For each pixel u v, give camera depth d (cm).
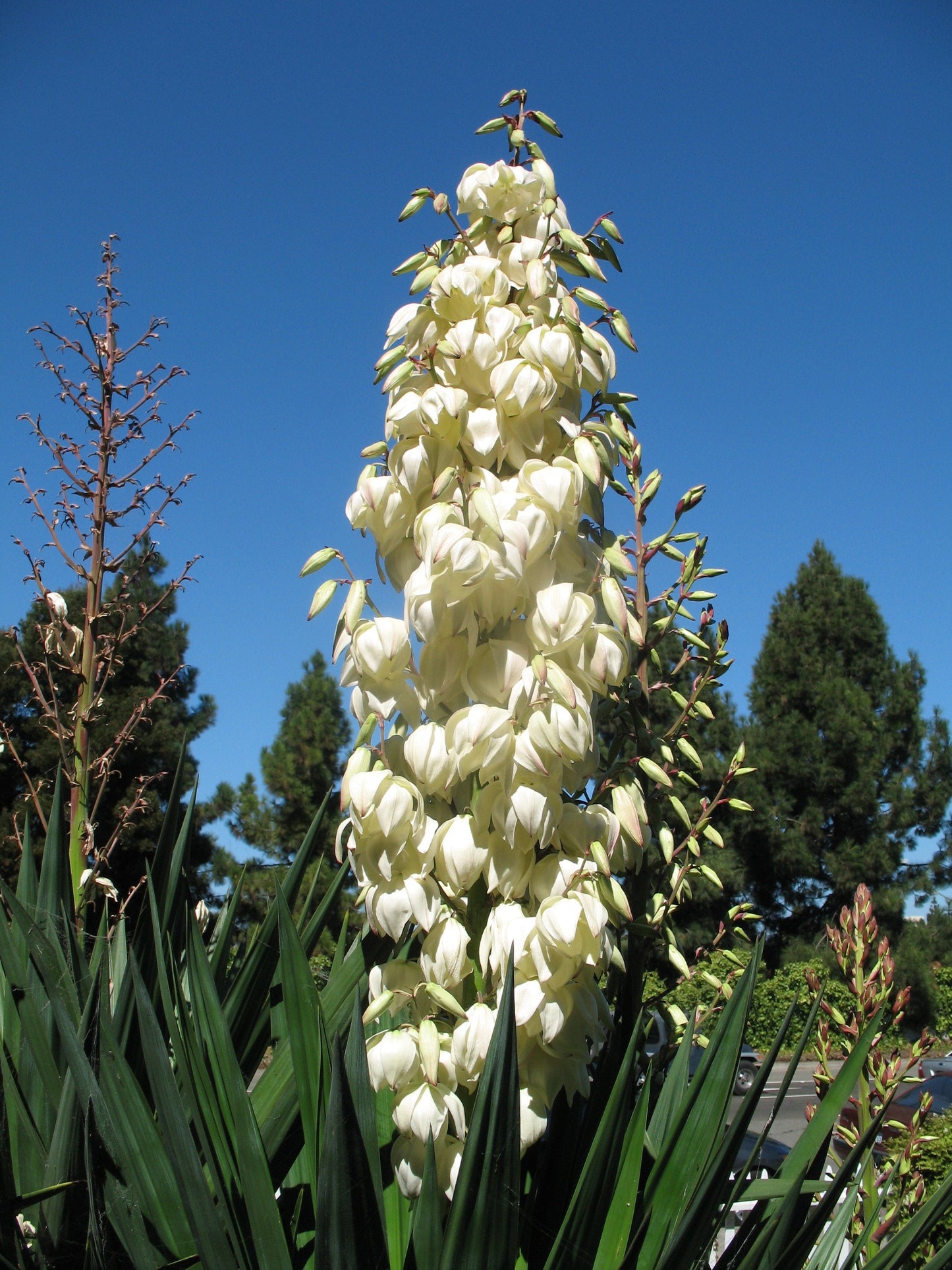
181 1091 114
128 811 169
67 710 174
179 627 913
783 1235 96
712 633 151
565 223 118
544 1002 94
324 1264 87
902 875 1133
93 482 181
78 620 218
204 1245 92
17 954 124
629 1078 95
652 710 142
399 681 104
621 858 101
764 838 1088
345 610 105
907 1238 95
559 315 109
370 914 99
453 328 106
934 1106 479
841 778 1095
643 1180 107
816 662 1200
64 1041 99
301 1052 101
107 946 125
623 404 112
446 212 116
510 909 97
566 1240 93
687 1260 94
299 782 1019
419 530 103
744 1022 101
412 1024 100
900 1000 169
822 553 1302
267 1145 113
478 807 98
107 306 183
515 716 98
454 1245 87
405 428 106
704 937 1007
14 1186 100
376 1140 94
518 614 105
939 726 1170
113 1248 108
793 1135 497
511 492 101
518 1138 86
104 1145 102
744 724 1200
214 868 960
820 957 902
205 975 103
